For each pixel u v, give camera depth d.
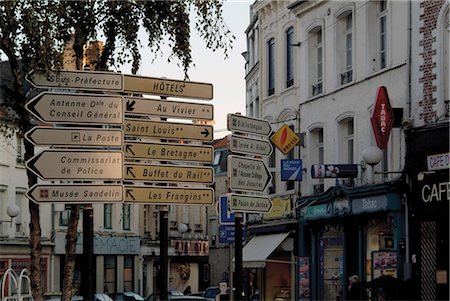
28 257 43.34
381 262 21.25
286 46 30.61
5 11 12.62
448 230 20.14
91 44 13.88
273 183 30.97
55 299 24.48
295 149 29.03
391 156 22.64
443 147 20.28
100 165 10.93
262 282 30.12
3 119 13.23
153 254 55.41
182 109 11.87
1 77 14.23
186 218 64.44
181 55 13.93
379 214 22.83
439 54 20.86
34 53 12.48
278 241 28.12
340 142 26.05
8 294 31.62
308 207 26.61
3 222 41.88
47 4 12.90
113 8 13.45
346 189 23.89
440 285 20.23
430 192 20.66
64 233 45.75
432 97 20.95
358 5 25.02
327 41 26.97
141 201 11.28
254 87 35.41
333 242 25.88
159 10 13.85
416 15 21.70
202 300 22.89
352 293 21.41
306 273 26.88
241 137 12.64
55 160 10.80
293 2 28.95
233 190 12.34
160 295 11.73
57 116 10.92
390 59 22.98
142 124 11.55
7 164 42.12
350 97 25.31
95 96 11.05
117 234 51.59
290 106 29.89
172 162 11.67
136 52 13.86
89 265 10.98
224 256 63.94
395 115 21.98
